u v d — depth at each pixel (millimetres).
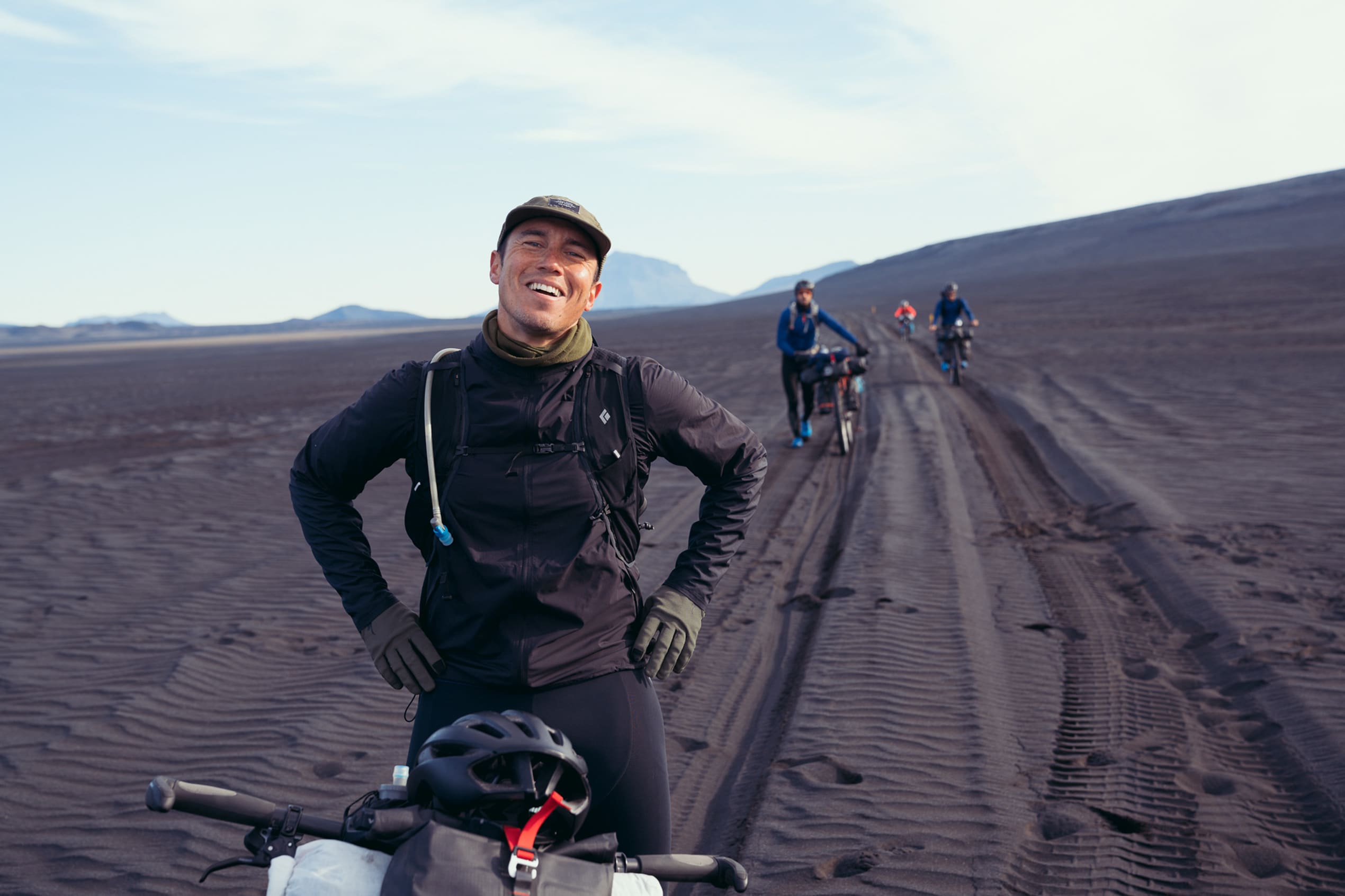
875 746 4316
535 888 1547
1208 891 3152
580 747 2043
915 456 11938
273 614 6582
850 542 7914
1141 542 7449
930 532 8180
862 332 43969
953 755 4203
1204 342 23891
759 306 146125
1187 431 12180
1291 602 5898
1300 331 24547
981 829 3588
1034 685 4961
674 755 4395
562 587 2053
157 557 8320
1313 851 3371
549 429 2078
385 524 9195
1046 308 46688
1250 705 4582
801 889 3281
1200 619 5766
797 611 6395
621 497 2148
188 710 4988
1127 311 38812
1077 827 3582
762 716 4801
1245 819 3590
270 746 4535
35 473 13445
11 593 7258
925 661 5305
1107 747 4238
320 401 24188
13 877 3486
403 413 2137
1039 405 15633
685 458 2258
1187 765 4027
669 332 61375
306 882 1523
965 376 21281
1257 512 8094
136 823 3859
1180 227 172000
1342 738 4090
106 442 17234
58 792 4141
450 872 1511
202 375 43469
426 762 1647
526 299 2061
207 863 3559
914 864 3375
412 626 2082
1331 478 9109
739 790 4051
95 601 7004
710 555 2246
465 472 2059
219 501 10828
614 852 1709
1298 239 134750
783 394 19156
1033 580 6812
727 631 6012
